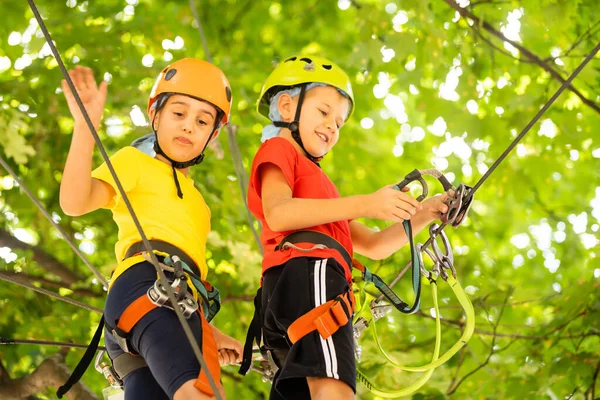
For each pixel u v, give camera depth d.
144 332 5.03
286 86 6.02
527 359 10.45
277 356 5.52
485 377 10.93
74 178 5.04
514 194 12.52
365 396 10.93
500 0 11.78
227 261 11.70
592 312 10.20
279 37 13.77
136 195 5.54
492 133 12.09
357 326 6.04
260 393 11.98
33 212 12.02
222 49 13.16
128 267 5.27
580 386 10.16
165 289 4.89
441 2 11.98
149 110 5.92
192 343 4.36
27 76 11.67
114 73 11.76
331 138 5.96
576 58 11.95
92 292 11.52
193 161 5.81
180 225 5.54
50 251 12.43
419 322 11.90
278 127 5.99
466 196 5.64
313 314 5.14
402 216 5.21
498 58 12.25
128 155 5.57
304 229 5.50
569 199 14.40
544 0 11.38
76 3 12.51
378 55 11.35
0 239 11.49
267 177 5.61
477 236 14.09
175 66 5.89
